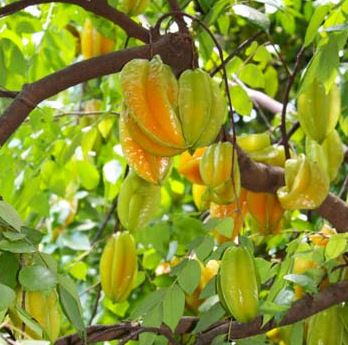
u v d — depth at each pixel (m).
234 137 1.81
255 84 2.39
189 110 1.70
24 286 1.53
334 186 2.76
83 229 2.74
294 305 1.83
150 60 1.75
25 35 2.42
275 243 2.23
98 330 1.86
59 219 2.70
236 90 2.30
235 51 2.04
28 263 1.60
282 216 2.02
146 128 1.69
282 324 1.84
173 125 1.69
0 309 1.45
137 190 1.89
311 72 1.84
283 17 2.33
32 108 1.76
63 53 2.44
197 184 1.99
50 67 2.41
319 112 1.91
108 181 2.42
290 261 1.83
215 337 1.83
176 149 1.71
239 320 1.70
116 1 2.00
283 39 2.96
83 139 2.29
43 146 2.35
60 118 2.57
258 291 1.72
